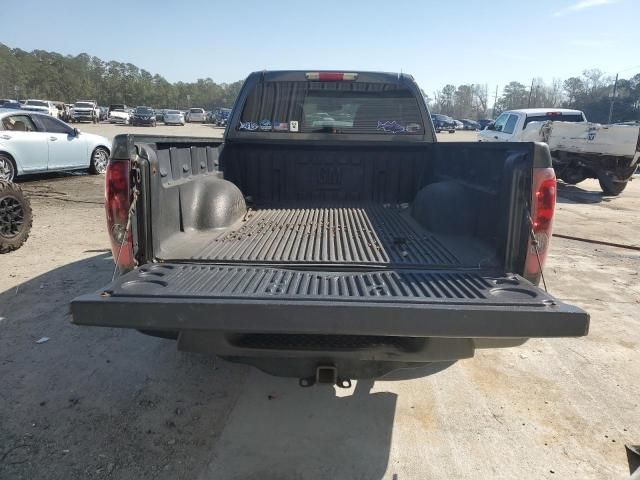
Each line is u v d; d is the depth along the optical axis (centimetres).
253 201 477
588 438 291
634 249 741
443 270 279
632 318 471
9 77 10638
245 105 459
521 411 317
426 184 474
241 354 247
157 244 293
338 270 280
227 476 255
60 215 879
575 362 383
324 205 470
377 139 464
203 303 215
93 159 1351
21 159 1117
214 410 312
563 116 1453
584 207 1147
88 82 12250
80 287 514
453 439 288
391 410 316
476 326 212
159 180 294
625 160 1254
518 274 274
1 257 621
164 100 12850
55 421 296
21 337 403
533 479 258
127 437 283
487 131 1666
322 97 459
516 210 271
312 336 248
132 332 418
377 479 256
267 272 271
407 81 458
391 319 212
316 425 299
